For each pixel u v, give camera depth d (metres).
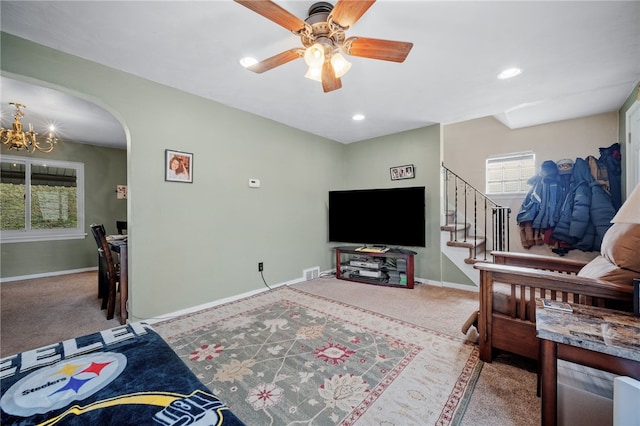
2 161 4.15
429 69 2.23
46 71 1.93
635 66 2.18
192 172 2.73
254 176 3.31
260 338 2.17
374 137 4.34
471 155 4.57
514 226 4.20
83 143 4.83
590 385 1.14
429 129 3.76
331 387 1.58
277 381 1.63
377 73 2.30
